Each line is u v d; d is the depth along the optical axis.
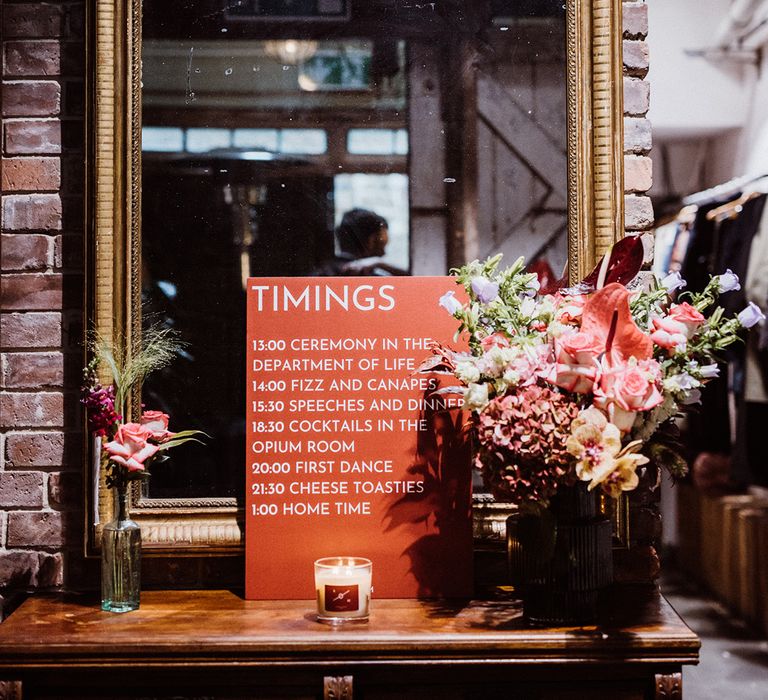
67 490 1.67
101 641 1.33
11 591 1.66
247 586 1.56
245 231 1.69
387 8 1.71
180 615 1.46
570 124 1.67
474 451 1.46
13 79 1.69
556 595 1.38
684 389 1.36
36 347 1.67
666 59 4.25
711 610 4.07
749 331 3.32
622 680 1.37
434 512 1.56
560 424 1.29
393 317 1.59
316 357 1.58
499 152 1.70
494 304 1.42
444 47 1.70
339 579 1.40
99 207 1.63
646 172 1.70
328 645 1.32
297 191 1.69
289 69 1.70
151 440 1.57
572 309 1.41
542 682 1.37
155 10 1.68
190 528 1.62
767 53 4.12
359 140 1.70
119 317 1.64
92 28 1.65
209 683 1.36
